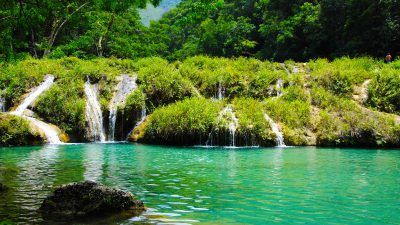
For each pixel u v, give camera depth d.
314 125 18.31
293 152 14.51
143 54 41.53
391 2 32.56
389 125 17.42
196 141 17.58
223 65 24.89
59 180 8.46
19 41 11.52
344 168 10.37
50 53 32.25
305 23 42.06
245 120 17.50
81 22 34.59
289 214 5.88
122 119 20.20
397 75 20.92
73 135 19.33
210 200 6.72
